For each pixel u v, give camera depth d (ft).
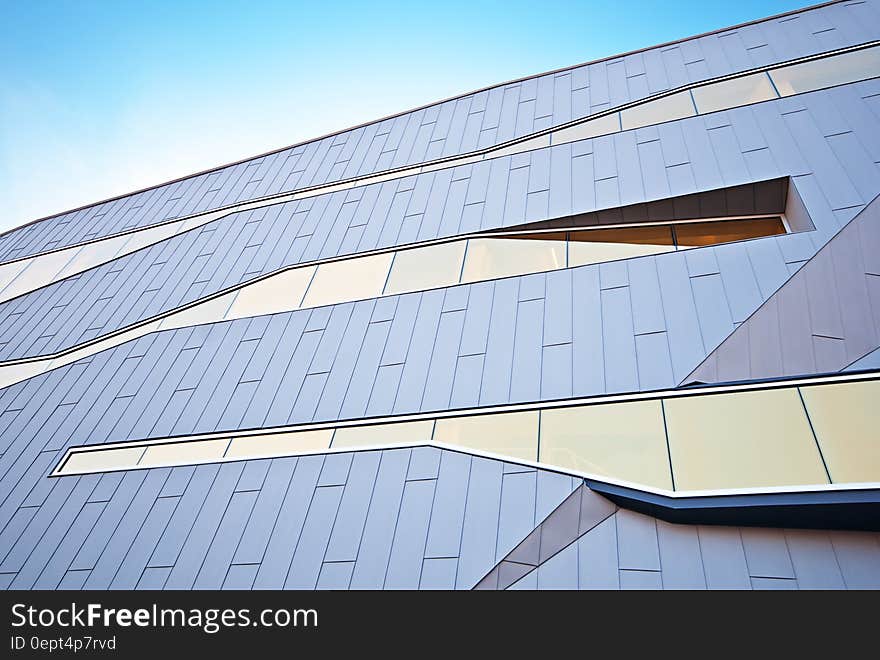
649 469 27.76
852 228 30.91
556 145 50.47
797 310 30.78
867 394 26.43
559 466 29.55
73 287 59.93
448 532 28.94
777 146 40.29
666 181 42.22
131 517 35.32
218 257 55.11
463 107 61.41
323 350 41.47
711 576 24.47
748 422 27.61
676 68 52.16
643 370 31.91
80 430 42.68
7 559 35.14
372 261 47.52
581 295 37.65
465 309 40.19
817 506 23.99
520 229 44.70
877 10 47.01
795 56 46.88
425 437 33.58
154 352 47.37
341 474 33.40
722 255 35.63
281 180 63.93
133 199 72.74
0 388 50.16
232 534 32.45
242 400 40.16
